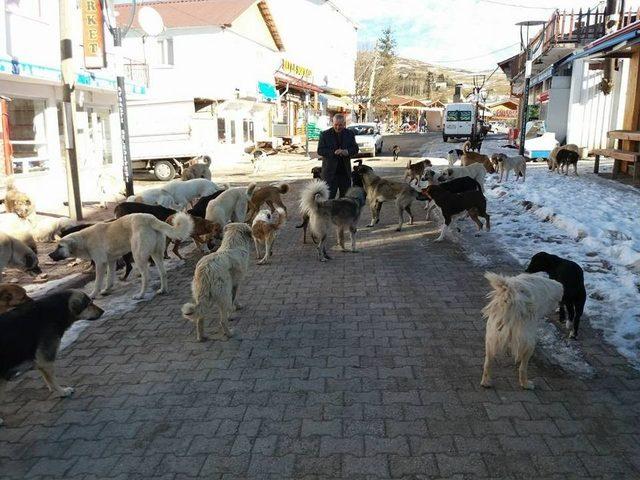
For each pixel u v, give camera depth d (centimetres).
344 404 377
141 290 626
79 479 308
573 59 1788
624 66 1959
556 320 515
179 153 1828
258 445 332
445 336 489
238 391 400
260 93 2944
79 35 1443
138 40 2642
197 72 2605
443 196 842
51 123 1337
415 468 307
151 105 1848
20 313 382
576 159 1573
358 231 958
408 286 636
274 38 3225
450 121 3666
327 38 5097
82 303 419
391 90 7438
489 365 393
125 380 425
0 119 1106
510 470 304
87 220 1068
